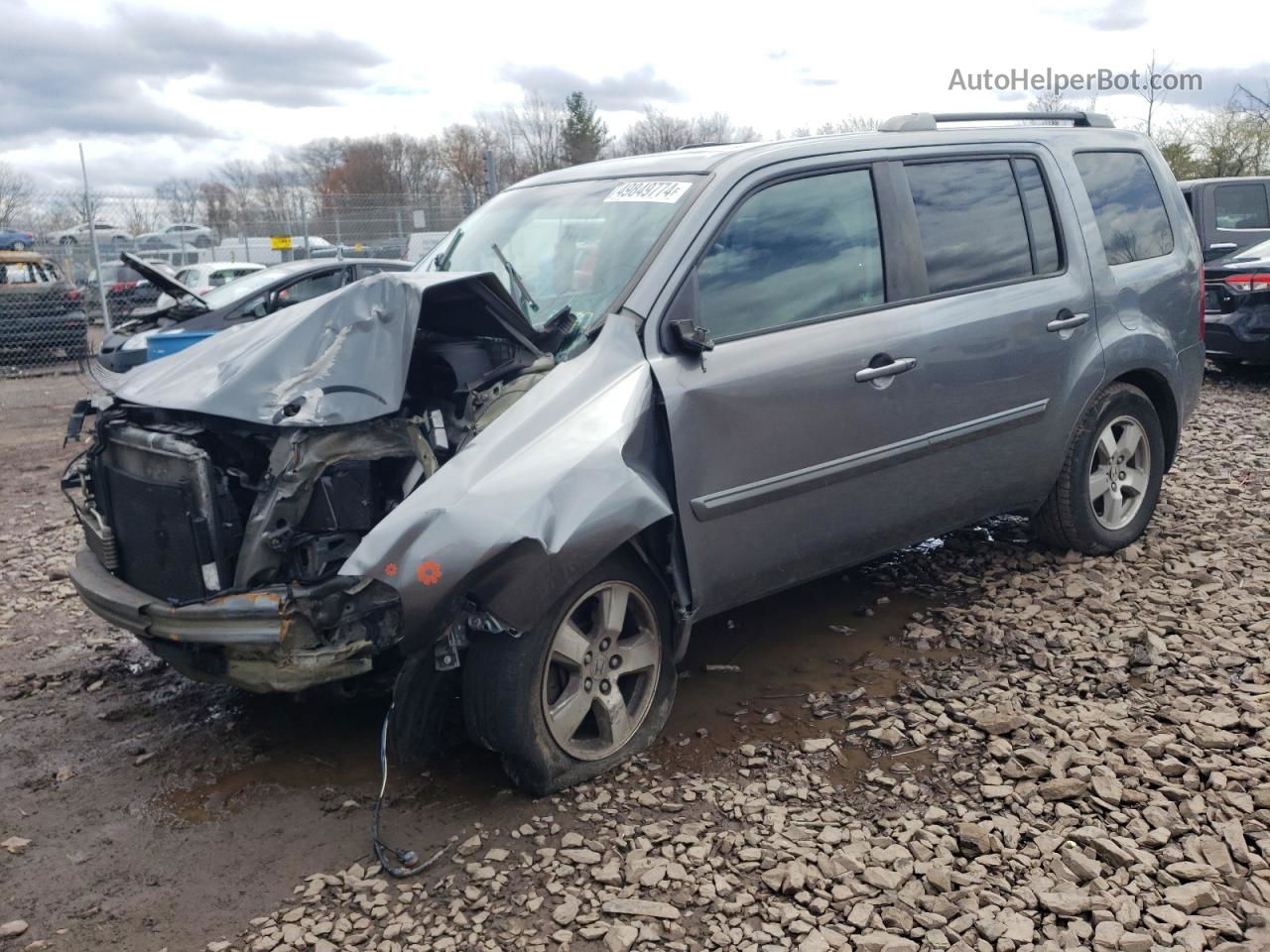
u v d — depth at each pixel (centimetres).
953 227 452
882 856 305
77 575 387
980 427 451
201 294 1219
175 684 455
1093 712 379
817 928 279
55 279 1633
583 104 4741
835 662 437
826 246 414
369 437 338
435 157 4947
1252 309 1025
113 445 384
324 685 353
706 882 299
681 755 369
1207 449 757
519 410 337
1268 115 2308
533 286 416
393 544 306
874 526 427
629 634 371
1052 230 488
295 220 2016
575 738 364
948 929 276
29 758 393
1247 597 474
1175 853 300
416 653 321
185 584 348
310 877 313
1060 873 295
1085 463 505
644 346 363
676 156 437
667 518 361
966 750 363
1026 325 463
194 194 1916
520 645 329
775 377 383
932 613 477
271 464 331
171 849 331
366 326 346
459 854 317
